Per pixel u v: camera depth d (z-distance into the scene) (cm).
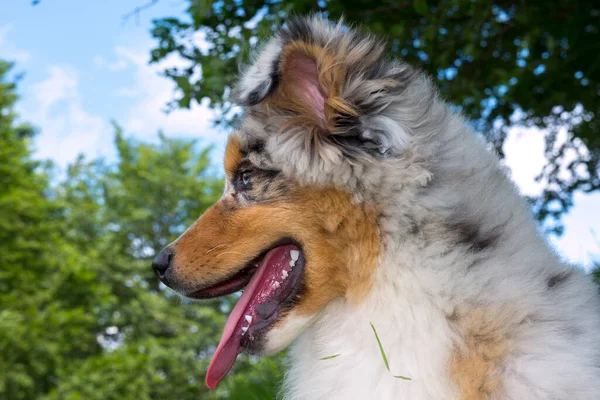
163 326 601
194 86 110
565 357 59
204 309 578
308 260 66
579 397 58
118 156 716
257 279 68
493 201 65
